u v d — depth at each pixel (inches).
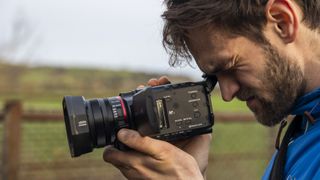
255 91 72.4
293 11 70.0
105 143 81.9
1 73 588.7
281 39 70.7
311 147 70.9
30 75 588.4
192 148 85.0
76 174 244.7
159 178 77.6
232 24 71.4
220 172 284.8
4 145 212.4
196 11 72.6
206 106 81.9
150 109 77.9
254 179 293.9
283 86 70.7
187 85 81.3
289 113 73.5
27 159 230.4
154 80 88.9
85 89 404.2
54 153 239.8
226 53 72.2
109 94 392.8
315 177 66.7
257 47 71.2
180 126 80.1
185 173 76.7
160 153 76.6
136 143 77.0
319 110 71.2
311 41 70.7
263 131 296.2
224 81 74.6
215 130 294.7
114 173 253.1
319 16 71.0
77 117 80.0
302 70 70.7
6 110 213.2
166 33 76.8
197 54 75.3
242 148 297.1
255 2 70.3
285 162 75.8
